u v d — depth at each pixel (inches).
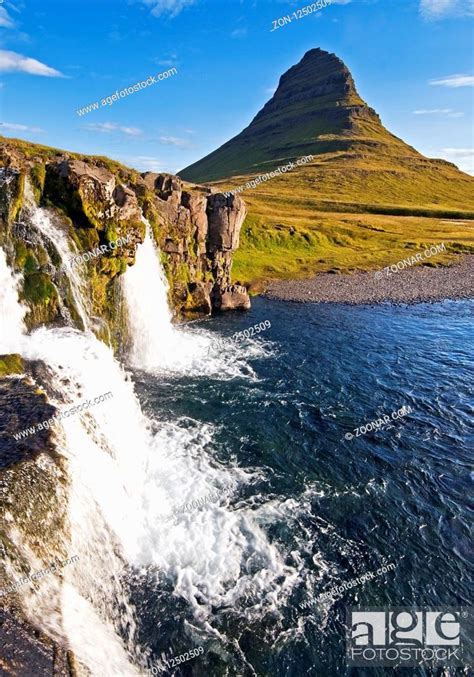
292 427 1082.1
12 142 1594.5
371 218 5949.8
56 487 581.3
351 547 722.2
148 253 1594.5
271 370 1438.2
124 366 1401.3
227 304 2174.0
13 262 1009.5
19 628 406.6
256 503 810.2
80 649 423.5
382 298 2583.7
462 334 1908.2
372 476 904.9
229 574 655.1
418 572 681.0
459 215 6840.6
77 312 1116.5
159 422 1081.4
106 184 1221.1
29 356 911.7
